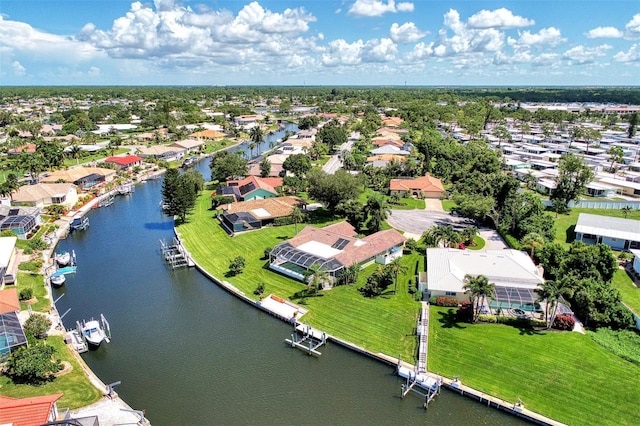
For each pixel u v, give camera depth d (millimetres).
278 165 171125
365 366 57750
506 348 58188
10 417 41500
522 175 159125
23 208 110250
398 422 48625
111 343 63094
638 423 46438
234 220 104375
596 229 95125
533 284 70250
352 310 69188
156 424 47938
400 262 84500
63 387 51625
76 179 145125
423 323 64312
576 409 48500
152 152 197750
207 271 85625
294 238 88938
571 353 56688
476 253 80312
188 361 58969
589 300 62906
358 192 112375
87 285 81188
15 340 56688
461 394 52125
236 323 68375
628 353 56344
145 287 80500
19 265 83375
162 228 113000
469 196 110562
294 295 74500
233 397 52375
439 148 181250
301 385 54375
